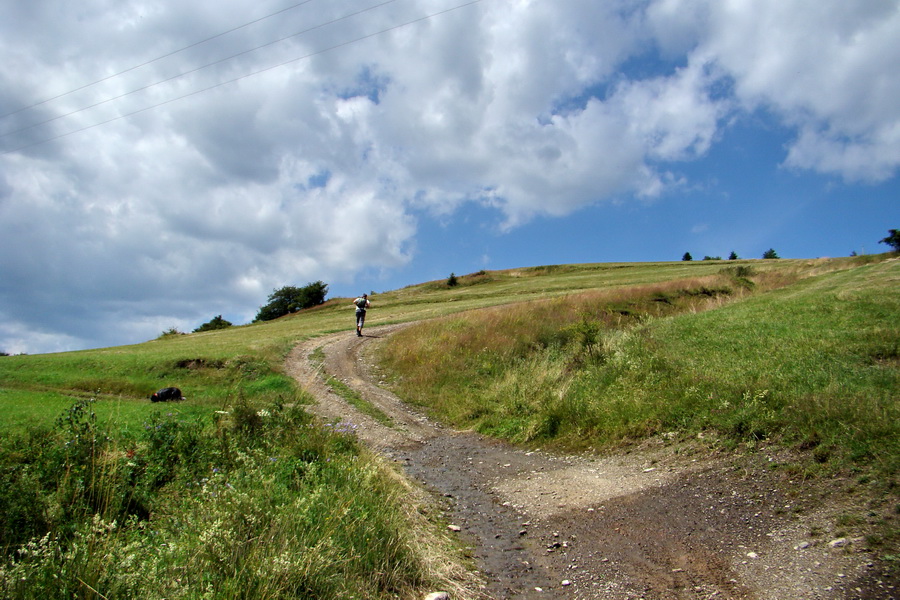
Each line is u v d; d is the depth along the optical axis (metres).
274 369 19.00
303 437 7.18
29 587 3.05
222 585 3.27
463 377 16.70
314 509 4.55
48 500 4.43
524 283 56.56
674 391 9.69
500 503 7.11
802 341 10.88
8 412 10.71
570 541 5.60
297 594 3.47
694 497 6.21
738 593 4.14
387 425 12.80
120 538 4.16
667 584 4.45
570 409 10.82
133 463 5.70
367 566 4.13
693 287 30.66
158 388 17.27
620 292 28.48
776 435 7.08
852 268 31.98
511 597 4.43
